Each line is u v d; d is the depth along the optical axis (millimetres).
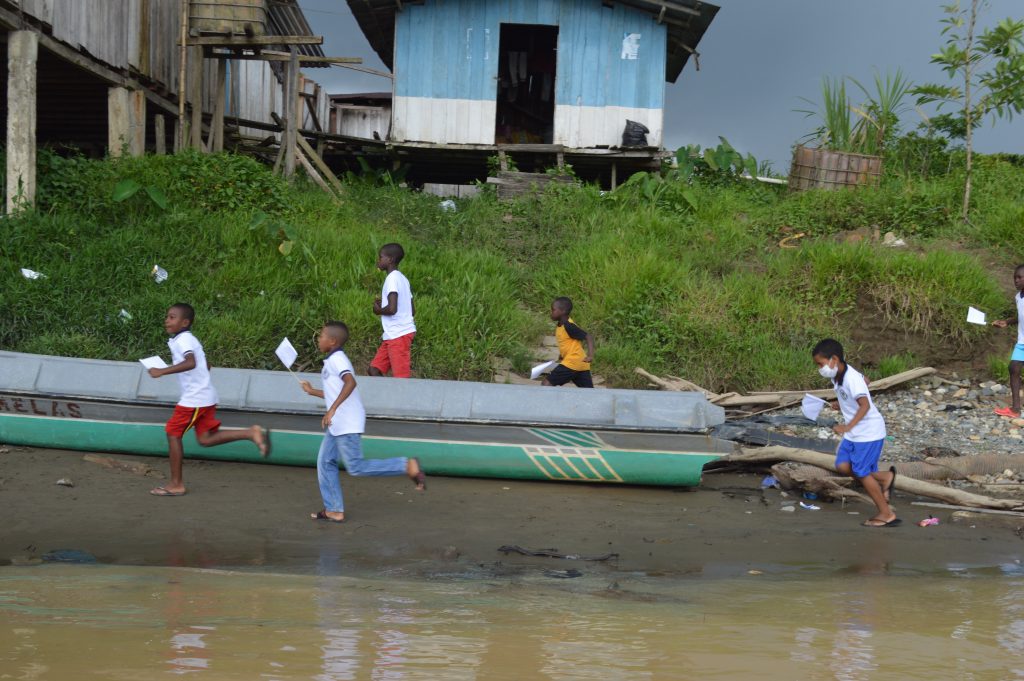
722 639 3166
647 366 10164
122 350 9102
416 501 6402
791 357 10289
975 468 7406
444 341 9953
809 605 3896
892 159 17219
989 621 3588
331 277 10844
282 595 3783
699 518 6180
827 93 17297
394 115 17016
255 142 17969
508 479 7156
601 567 4848
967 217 13969
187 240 11094
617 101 17062
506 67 19969
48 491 6066
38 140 17344
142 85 14172
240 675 2479
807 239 13430
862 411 6035
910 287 11125
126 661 2588
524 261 12977
